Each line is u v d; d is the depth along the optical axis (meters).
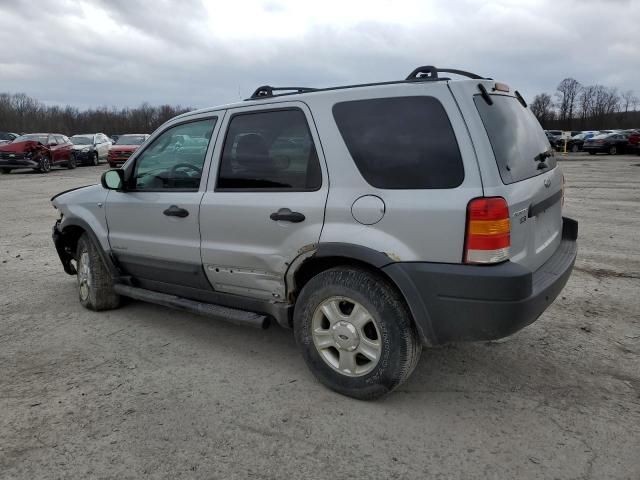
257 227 3.43
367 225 2.98
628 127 89.25
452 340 2.87
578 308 4.73
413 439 2.80
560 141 42.22
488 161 2.74
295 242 3.25
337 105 3.19
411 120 2.94
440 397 3.22
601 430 2.85
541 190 3.20
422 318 2.87
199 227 3.75
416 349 3.04
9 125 76.44
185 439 2.82
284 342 4.12
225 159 3.67
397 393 3.28
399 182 2.92
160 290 4.29
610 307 4.75
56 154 22.44
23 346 4.08
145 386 3.40
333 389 3.28
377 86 3.10
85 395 3.29
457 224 2.72
